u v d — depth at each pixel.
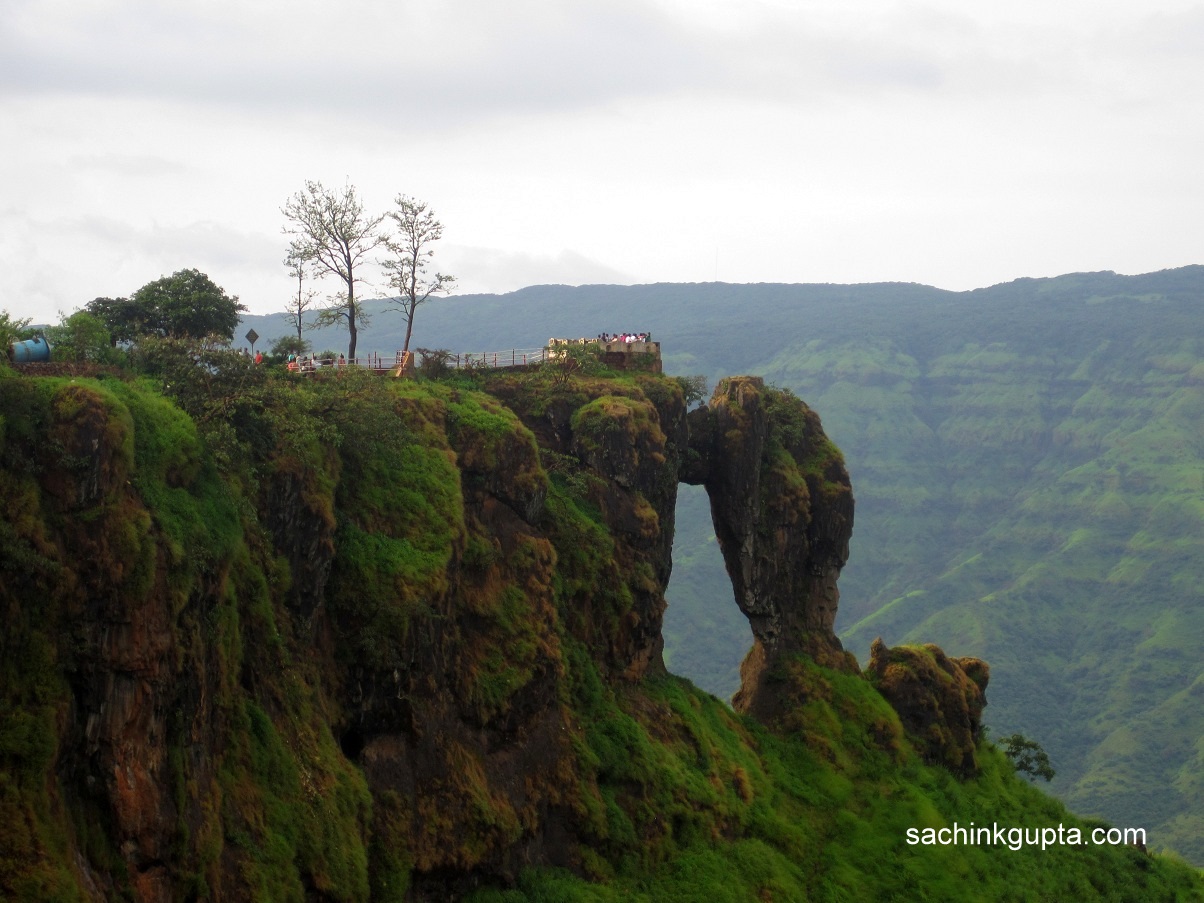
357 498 70.62
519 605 78.62
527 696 76.56
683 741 91.81
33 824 46.41
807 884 91.06
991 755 119.81
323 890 58.50
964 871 97.94
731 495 108.31
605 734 83.81
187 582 53.28
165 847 50.94
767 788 96.06
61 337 65.94
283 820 57.66
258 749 58.22
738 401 109.88
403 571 69.06
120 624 50.59
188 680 53.28
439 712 70.75
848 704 107.56
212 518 56.88
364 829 63.03
